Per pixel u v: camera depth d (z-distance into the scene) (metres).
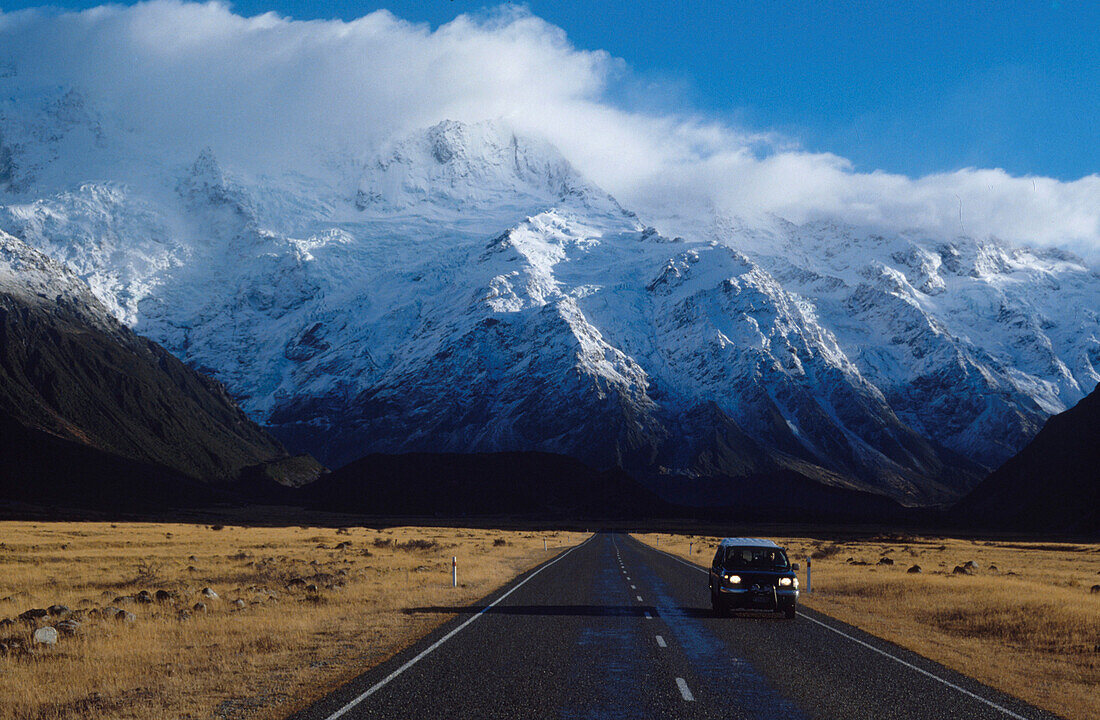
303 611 26.08
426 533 108.25
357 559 54.50
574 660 18.36
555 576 42.69
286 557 56.19
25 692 15.02
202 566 48.19
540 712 13.84
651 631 23.02
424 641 20.64
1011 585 37.22
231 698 14.66
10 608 27.47
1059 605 28.67
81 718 13.39
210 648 19.39
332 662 17.86
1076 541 123.25
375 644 20.17
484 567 46.97
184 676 16.42
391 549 69.56
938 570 51.41
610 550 73.81
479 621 24.50
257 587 32.53
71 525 105.69
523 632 22.38
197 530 103.25
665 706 14.34
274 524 145.75
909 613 28.59
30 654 18.47
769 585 26.44
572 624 24.12
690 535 130.38
